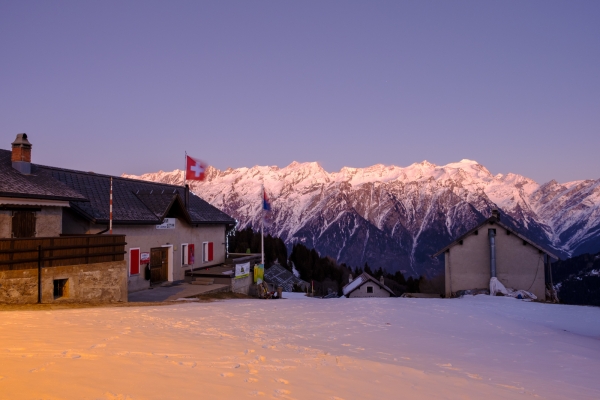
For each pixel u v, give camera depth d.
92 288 21.89
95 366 7.65
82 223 26.98
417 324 19.67
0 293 18.00
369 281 74.38
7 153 25.36
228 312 20.36
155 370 7.70
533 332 19.34
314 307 25.14
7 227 20.89
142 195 33.41
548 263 42.34
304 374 8.53
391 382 8.66
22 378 6.57
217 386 6.98
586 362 13.20
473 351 13.95
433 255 42.47
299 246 113.81
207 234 40.91
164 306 21.92
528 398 8.54
